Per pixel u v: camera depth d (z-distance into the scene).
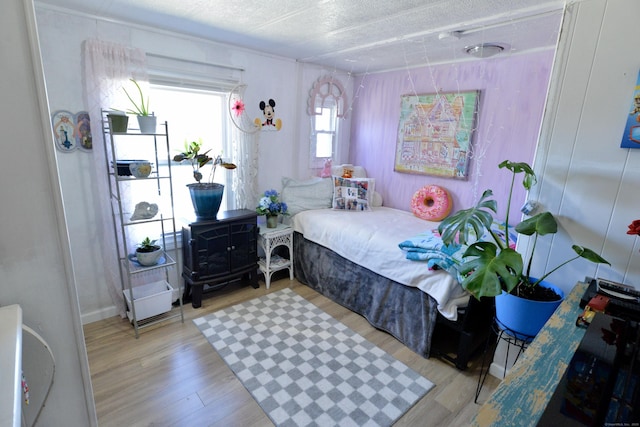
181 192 2.79
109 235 2.34
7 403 0.58
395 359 2.11
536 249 1.76
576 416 0.63
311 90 3.44
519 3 1.73
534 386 0.86
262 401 1.74
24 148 0.88
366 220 2.94
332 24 2.19
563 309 1.28
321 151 3.71
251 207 3.16
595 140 1.52
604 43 1.45
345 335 2.36
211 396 1.76
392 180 3.57
